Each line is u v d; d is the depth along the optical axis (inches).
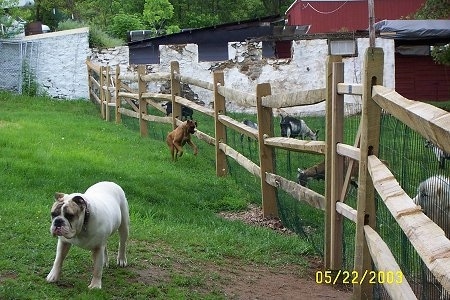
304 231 318.3
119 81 675.4
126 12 1603.1
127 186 369.7
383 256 177.5
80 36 937.5
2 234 249.4
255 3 1849.2
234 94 398.9
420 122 135.9
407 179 224.1
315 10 1299.2
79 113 770.8
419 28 970.7
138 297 204.1
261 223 347.6
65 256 211.0
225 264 257.9
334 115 253.6
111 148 499.8
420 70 1103.0
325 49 920.3
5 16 968.9
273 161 353.7
